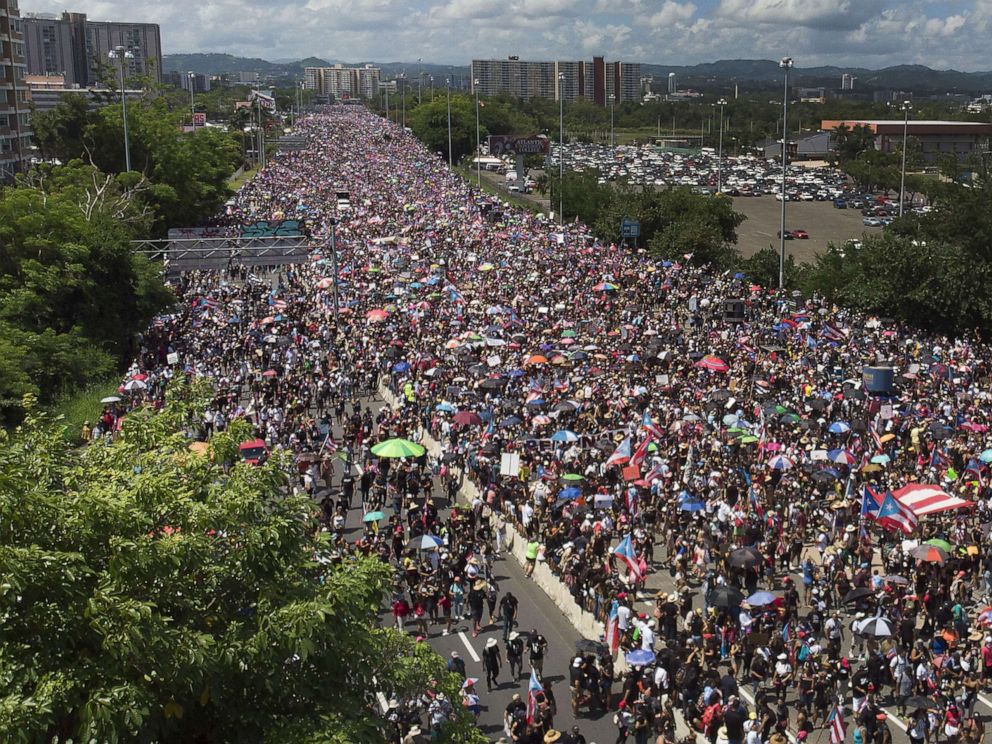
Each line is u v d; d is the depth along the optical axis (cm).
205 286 8694
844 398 5588
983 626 3225
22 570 1460
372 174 18312
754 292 8769
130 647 1475
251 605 1748
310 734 1609
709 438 4912
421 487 4550
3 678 1447
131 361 6812
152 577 1611
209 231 7725
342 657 1744
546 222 12700
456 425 5050
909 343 7188
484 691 3067
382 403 6097
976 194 8869
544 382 5722
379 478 4528
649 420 4731
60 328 6550
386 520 4344
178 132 12219
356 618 1764
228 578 1758
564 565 3625
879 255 8712
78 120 11600
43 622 1524
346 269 9350
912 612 3334
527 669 3206
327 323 7244
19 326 6181
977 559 3669
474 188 17612
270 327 7019
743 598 3281
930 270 8481
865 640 3225
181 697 1623
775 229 15975
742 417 5066
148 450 1991
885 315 8612
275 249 7362
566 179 13938
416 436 5116
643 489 4253
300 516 1862
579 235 11488
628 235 11688
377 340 6806
